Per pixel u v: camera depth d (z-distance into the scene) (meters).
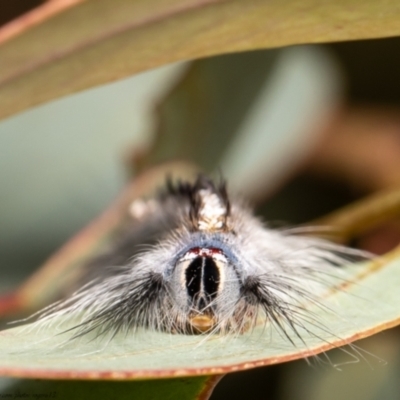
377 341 0.16
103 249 0.15
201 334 0.12
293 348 0.11
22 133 0.18
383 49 0.20
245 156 0.17
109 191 0.17
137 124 0.18
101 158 0.17
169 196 0.15
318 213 0.19
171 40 0.12
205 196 0.13
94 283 0.14
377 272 0.13
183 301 0.12
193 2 0.12
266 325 0.12
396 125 0.20
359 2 0.12
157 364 0.11
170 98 0.17
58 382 0.11
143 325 0.12
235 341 0.12
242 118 0.17
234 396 0.16
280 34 0.12
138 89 0.18
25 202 0.17
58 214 0.17
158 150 0.17
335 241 0.15
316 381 0.15
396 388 0.15
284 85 0.18
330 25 0.12
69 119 0.18
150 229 0.14
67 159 0.18
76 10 0.12
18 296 0.15
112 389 0.11
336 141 0.20
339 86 0.20
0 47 0.12
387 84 0.21
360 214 0.15
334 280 0.13
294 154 0.18
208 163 0.17
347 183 0.19
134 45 0.12
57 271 0.15
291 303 0.12
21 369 0.10
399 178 0.19
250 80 0.17
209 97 0.17
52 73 0.12
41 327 0.12
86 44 0.12
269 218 0.18
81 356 0.11
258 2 0.12
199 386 0.11
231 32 0.12
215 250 0.12
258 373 0.16
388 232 0.16
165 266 0.12
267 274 0.12
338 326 0.12
